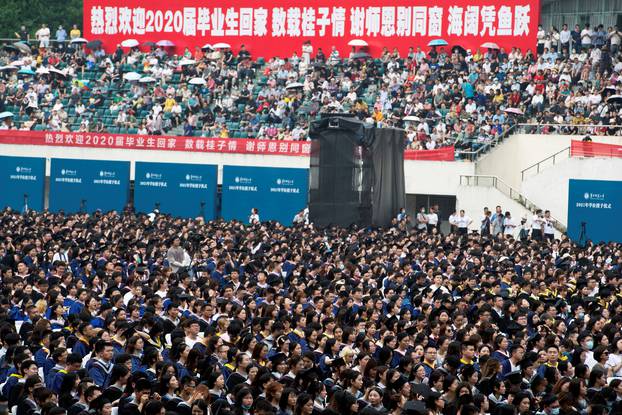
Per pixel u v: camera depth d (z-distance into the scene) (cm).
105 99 9219
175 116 8775
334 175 6384
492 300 3850
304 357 2870
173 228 5828
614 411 2748
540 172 7344
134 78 9156
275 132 8400
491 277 4438
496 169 7794
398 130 7125
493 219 6956
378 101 8556
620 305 4112
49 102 9188
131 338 2873
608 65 8431
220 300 3541
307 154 7831
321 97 8700
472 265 4772
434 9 9169
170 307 3388
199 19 9744
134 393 2556
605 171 7206
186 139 8106
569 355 3306
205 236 5538
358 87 8762
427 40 9188
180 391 2619
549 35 8875
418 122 8231
